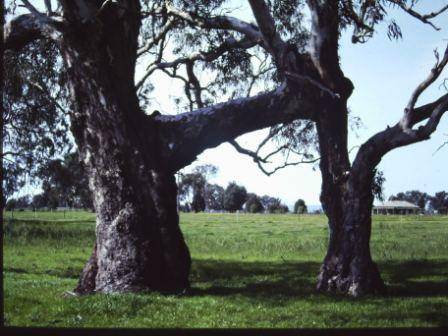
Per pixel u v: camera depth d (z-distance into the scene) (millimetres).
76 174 31297
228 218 92000
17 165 25922
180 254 16531
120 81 16438
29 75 21719
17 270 23531
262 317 12180
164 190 16469
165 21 23391
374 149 16328
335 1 17078
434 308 13586
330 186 17219
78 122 16344
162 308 13000
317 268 25859
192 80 24797
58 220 74750
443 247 36656
